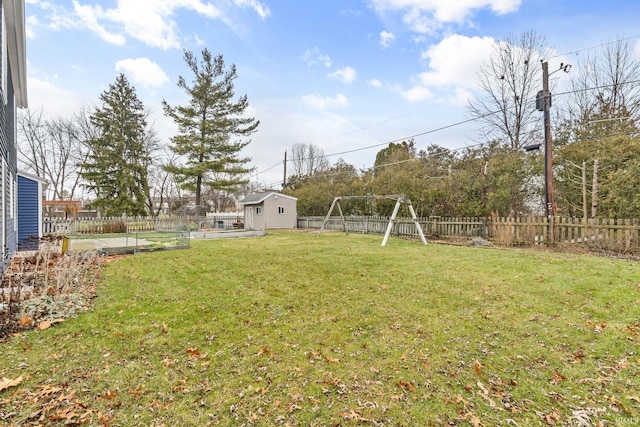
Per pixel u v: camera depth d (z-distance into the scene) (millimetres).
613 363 2975
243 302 4672
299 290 5305
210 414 2283
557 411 2355
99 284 5516
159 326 3746
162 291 5152
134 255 8781
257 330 3697
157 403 2383
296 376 2773
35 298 4211
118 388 2541
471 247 10211
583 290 4973
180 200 32875
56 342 3287
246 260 7980
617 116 12664
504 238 10523
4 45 6512
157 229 19703
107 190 24406
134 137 25719
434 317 4121
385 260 7867
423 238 11281
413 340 3479
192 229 20828
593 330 3643
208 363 2955
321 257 8391
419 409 2375
